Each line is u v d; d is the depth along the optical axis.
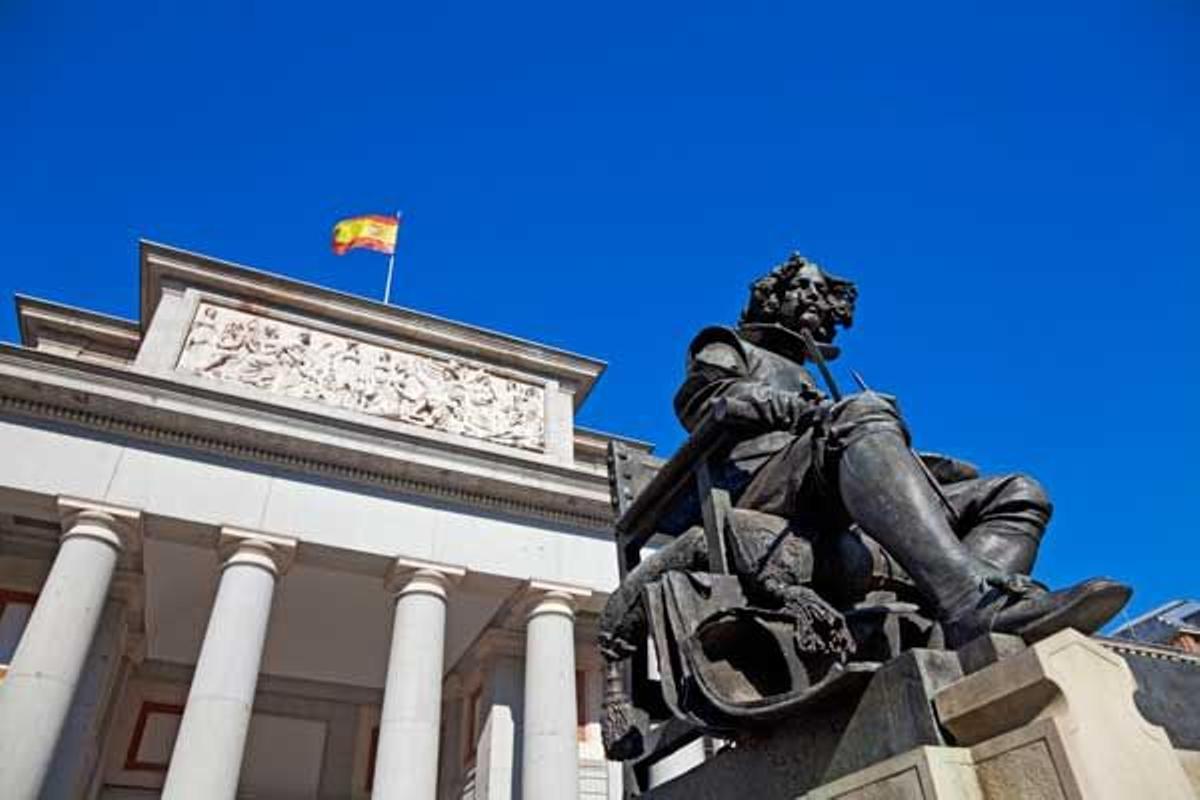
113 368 22.84
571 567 25.81
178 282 26.86
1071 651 2.30
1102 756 2.11
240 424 23.44
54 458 21.48
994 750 2.33
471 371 29.75
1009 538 3.48
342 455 24.39
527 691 23.80
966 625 2.76
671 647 3.80
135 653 26.94
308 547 22.97
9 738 17.31
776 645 3.46
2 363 21.78
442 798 28.28
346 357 27.81
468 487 25.64
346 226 34.25
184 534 22.27
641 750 4.46
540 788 21.92
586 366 31.73
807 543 3.84
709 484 4.39
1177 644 32.59
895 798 2.44
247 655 20.47
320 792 29.52
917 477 3.25
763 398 4.32
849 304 5.57
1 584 24.19
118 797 26.16
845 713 2.93
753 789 3.37
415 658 22.14
